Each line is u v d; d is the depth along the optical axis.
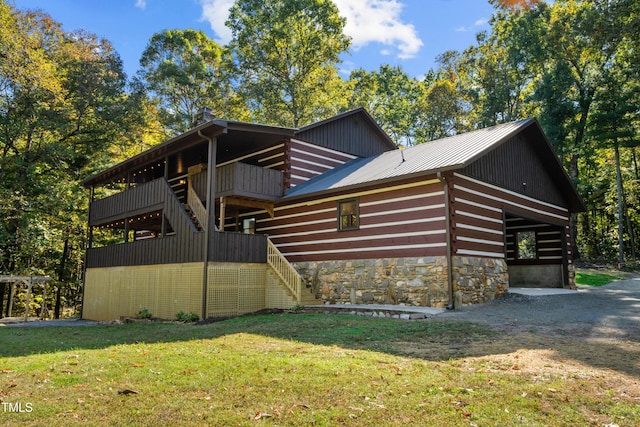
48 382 4.97
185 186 19.91
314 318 10.48
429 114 37.69
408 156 14.85
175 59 38.94
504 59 34.19
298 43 33.16
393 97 45.25
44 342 8.65
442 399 4.20
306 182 16.56
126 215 17.78
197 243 13.46
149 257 15.70
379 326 8.80
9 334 10.37
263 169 15.53
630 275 23.50
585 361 5.63
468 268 11.95
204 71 38.69
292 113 34.12
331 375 5.07
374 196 13.34
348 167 16.88
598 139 27.70
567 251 17.56
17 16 23.84
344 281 13.72
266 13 32.69
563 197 18.30
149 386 4.73
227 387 4.65
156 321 13.46
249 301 13.86
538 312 10.16
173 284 14.27
